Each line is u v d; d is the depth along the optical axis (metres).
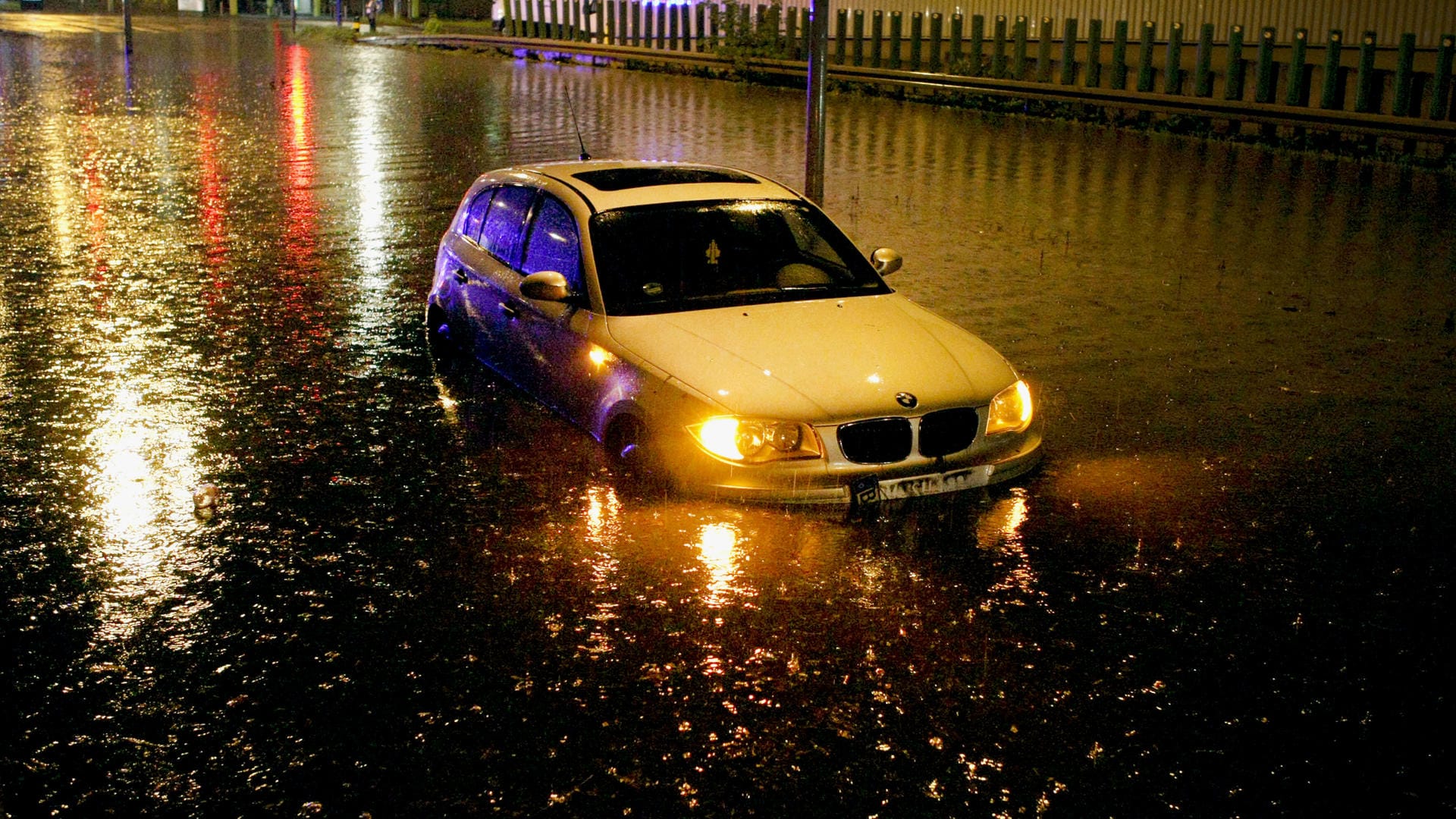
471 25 47.12
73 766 3.98
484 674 4.50
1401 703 4.37
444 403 7.40
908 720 4.24
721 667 4.55
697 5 29.83
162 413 7.20
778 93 25.77
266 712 4.27
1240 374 7.97
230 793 3.85
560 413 6.86
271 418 7.14
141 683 4.45
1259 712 4.30
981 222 12.76
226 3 63.53
